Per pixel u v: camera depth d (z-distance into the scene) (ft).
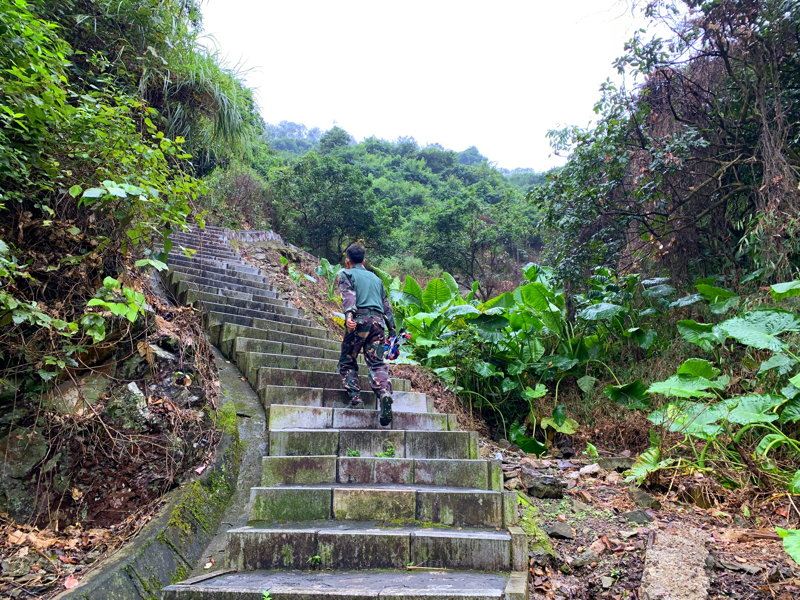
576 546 9.99
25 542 8.48
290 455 11.52
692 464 13.74
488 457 15.06
